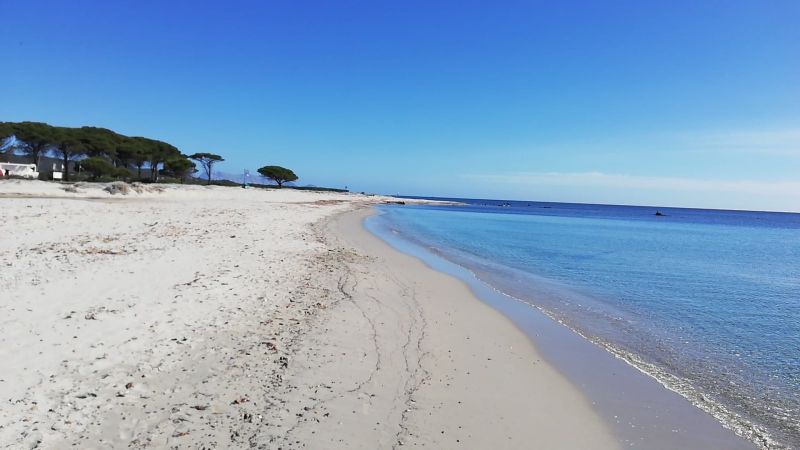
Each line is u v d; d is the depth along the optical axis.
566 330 9.91
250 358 6.45
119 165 55.06
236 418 4.90
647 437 5.53
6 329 6.42
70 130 50.78
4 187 29.58
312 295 10.23
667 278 18.22
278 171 89.81
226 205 35.09
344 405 5.43
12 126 44.53
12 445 4.05
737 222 100.75
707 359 8.55
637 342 9.39
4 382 5.03
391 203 99.19
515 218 67.00
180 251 13.39
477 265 18.61
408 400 5.79
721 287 16.84
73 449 4.13
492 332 9.24
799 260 27.27
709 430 5.81
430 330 8.84
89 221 18.06
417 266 16.48
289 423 4.90
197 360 6.20
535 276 16.92
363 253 17.91
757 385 7.38
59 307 7.52
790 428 5.95
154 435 4.46
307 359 6.62
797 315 12.60
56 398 4.87
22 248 11.91
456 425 5.32
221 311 8.28
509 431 5.34
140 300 8.31
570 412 6.02
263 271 12.02
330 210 45.69
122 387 5.27
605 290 14.93
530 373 7.24
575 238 35.62
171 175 60.44
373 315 9.29
